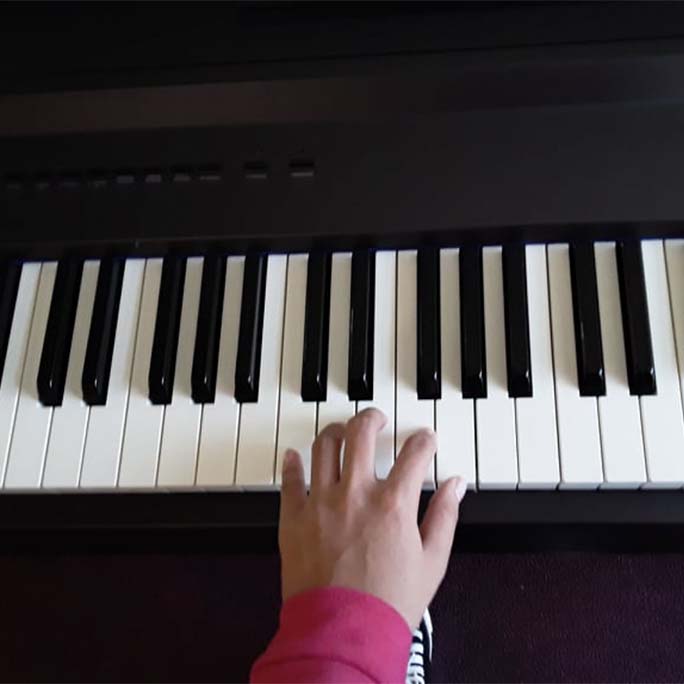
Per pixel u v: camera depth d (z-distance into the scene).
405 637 0.65
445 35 0.73
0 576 1.08
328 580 0.67
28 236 0.80
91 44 0.76
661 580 1.02
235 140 0.78
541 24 0.72
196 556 1.08
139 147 0.79
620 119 0.74
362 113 0.76
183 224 0.78
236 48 0.75
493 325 0.78
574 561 1.03
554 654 1.00
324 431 0.75
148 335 0.81
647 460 0.72
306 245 0.80
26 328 0.84
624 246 0.78
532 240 0.79
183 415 0.78
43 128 0.79
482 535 0.79
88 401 0.80
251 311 0.80
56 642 1.06
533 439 0.73
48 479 0.78
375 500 0.69
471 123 0.76
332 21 0.74
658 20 0.71
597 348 0.75
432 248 0.81
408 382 0.77
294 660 0.62
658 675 0.98
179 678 1.03
